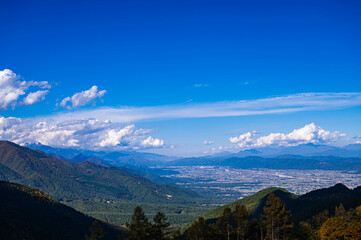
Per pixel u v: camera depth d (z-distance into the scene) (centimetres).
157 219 8731
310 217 17575
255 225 11425
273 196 10219
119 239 8512
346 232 10506
